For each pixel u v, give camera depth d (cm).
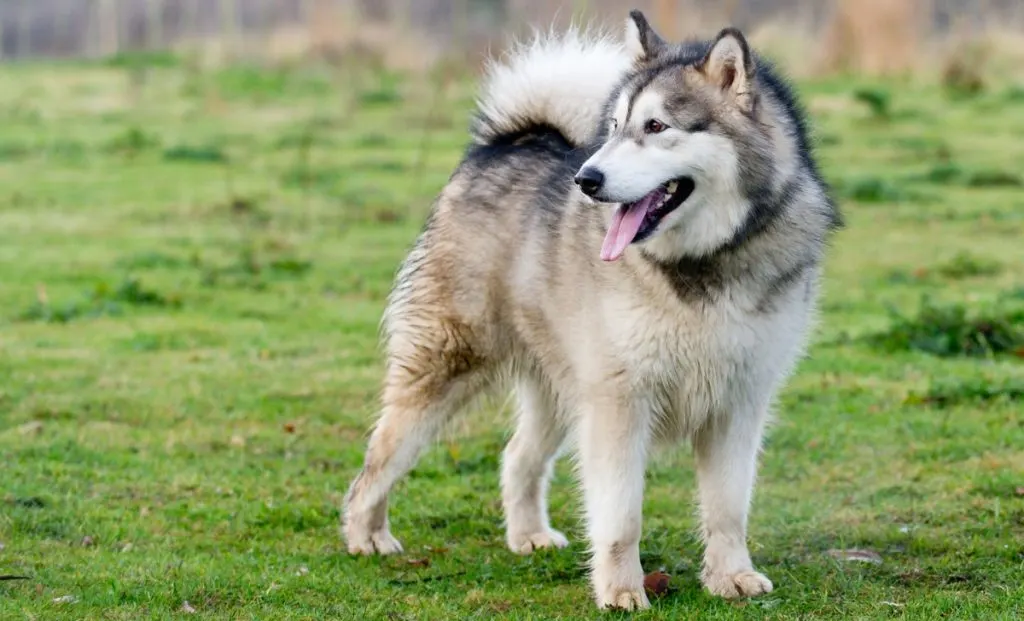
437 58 4488
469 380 969
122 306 1823
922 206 2477
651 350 836
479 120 1021
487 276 943
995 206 2464
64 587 874
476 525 1063
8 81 4662
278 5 7006
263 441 1277
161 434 1289
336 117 3794
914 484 1116
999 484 1092
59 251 2189
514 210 938
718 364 843
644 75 841
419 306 967
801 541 992
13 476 1132
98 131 3578
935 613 829
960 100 3744
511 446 1024
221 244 2258
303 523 1053
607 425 858
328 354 1605
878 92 3484
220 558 956
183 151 3142
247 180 2864
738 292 828
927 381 1440
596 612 854
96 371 1512
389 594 891
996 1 4784
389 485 975
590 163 809
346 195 2647
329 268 2086
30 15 7388
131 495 1105
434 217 988
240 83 4478
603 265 849
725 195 816
